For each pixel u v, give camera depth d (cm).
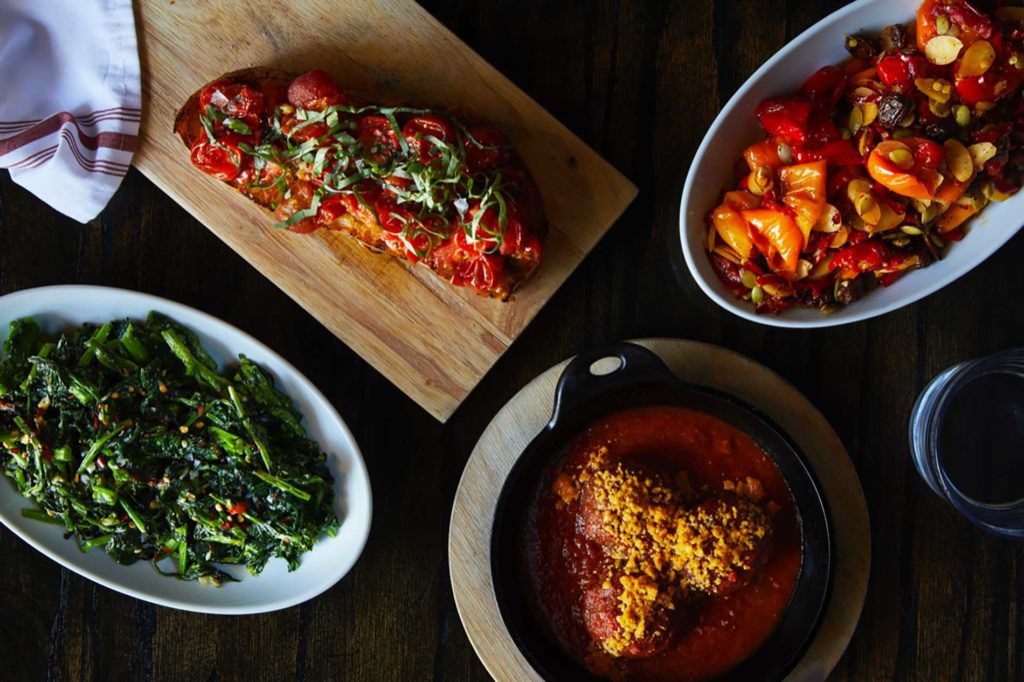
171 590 62
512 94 60
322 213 58
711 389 57
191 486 61
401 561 63
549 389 60
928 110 54
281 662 63
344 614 63
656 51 61
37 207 62
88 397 60
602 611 56
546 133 60
